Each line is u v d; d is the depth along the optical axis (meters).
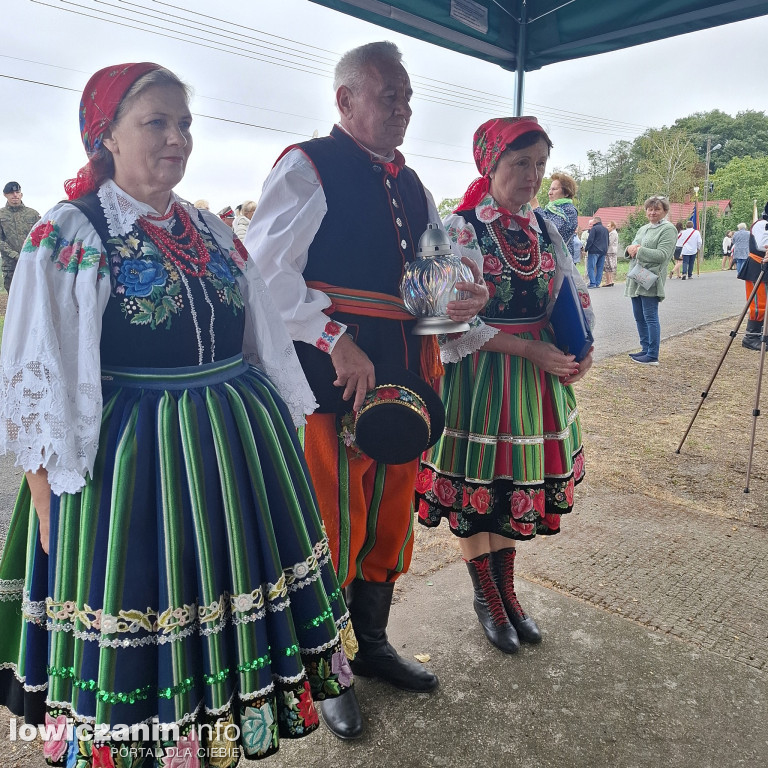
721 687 2.01
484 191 2.21
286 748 1.76
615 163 72.19
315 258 1.78
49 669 1.27
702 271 22.22
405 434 1.70
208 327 1.36
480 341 2.06
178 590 1.23
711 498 3.48
